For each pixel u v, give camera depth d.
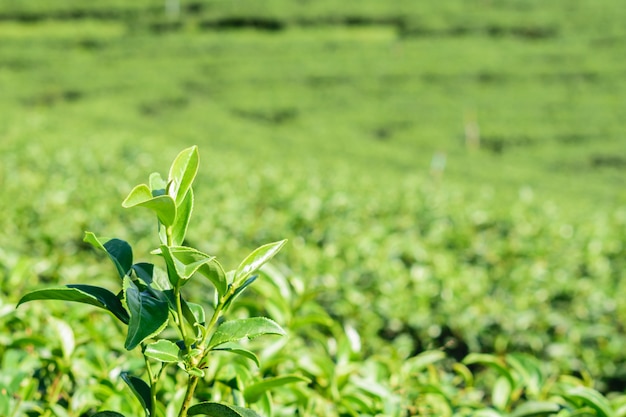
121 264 1.52
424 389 2.45
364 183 12.05
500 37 44.31
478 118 33.12
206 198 8.81
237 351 1.51
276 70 39.53
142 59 41.22
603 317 6.16
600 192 22.81
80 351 2.40
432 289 5.88
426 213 9.52
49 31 45.25
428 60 40.84
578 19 44.94
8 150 11.43
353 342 2.52
